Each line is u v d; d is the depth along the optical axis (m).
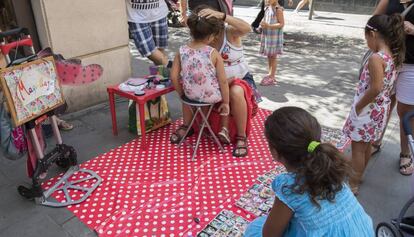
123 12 4.32
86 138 3.71
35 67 2.53
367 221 1.61
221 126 3.54
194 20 3.06
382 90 2.49
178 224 2.52
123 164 3.24
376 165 3.21
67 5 3.79
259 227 1.96
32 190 2.70
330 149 1.42
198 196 2.81
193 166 3.22
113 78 4.50
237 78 3.47
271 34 4.86
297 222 1.58
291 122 1.46
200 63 3.10
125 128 3.91
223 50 3.43
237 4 13.16
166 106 3.91
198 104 3.24
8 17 3.77
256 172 3.12
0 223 2.55
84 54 4.10
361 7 11.29
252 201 2.74
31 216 2.61
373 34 2.44
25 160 3.32
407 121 2.28
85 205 2.72
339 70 5.86
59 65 2.90
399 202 2.76
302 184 1.45
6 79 2.33
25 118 2.49
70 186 2.90
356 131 2.64
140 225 2.51
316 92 4.90
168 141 3.64
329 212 1.51
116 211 2.64
